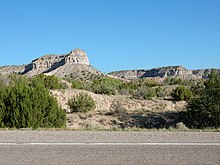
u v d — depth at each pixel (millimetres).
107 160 7332
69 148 8633
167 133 11383
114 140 9867
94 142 9516
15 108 15219
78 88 46000
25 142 9430
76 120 25359
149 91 41719
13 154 7875
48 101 16438
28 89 16203
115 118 26781
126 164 7004
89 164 6965
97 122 25297
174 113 27750
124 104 36844
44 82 38969
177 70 174125
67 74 155875
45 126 15781
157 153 8117
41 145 9008
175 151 8383
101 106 37125
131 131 11914
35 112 15344
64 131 11812
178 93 39719
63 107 34312
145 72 195875
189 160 7410
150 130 12352
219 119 19641
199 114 20375
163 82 76438
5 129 12617
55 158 7484
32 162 7090
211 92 20391
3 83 34156
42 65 181125
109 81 66125
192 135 10984
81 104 28547
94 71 165125
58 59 179875
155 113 28969
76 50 176000
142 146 9000
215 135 11008
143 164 7020
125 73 199875
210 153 8180
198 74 167000
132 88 56375
